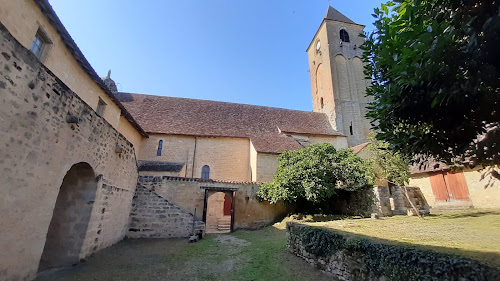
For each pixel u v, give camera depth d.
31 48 7.58
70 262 6.89
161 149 19.91
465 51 2.81
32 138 4.84
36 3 7.21
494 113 3.23
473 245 4.82
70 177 7.53
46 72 5.22
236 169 20.88
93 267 6.76
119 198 9.73
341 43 31.06
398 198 13.82
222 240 11.33
